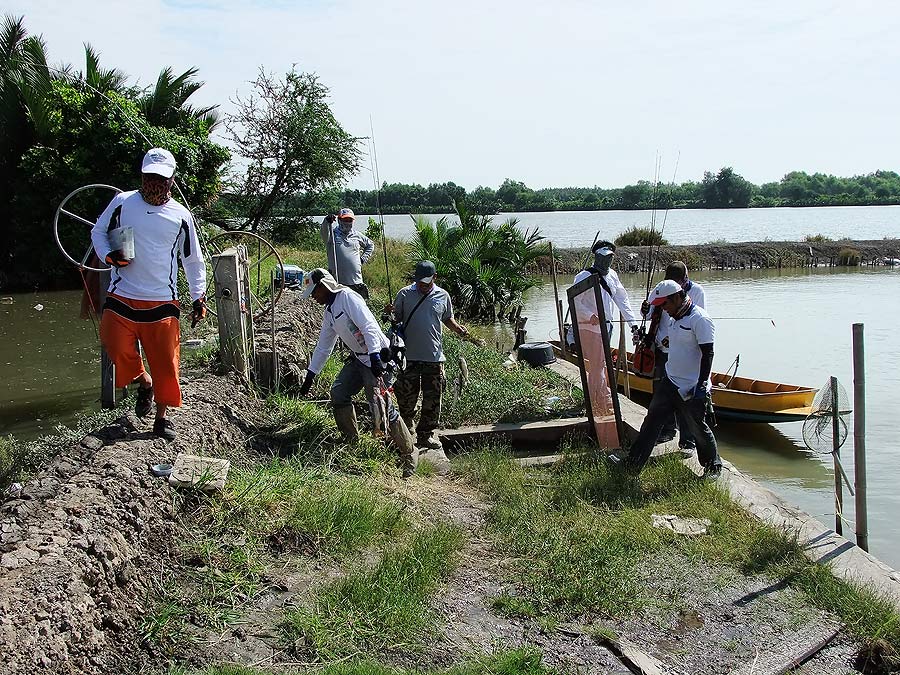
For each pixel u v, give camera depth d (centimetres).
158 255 520
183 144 2242
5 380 1106
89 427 687
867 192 13700
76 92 2266
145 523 462
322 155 2889
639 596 504
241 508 523
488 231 2277
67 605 366
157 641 398
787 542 574
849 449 1020
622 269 3516
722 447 1062
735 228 6569
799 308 2288
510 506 627
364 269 2191
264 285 1445
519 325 1508
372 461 678
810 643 457
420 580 484
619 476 696
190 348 1091
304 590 468
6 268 2323
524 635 452
